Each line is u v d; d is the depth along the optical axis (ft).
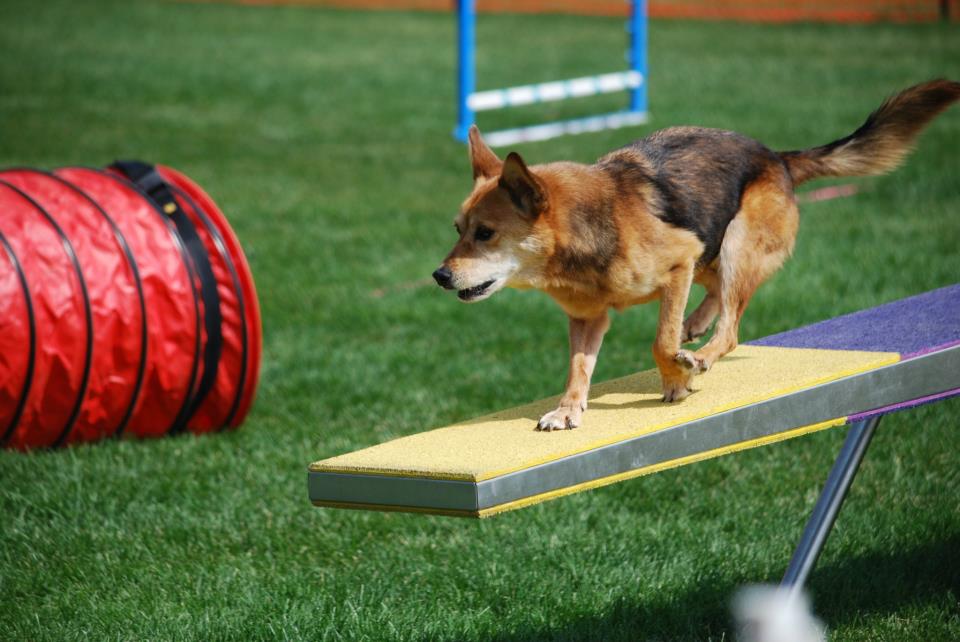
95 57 116.26
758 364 23.08
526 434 19.63
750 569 24.86
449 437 19.95
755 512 27.94
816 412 20.29
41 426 31.65
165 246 32.76
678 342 21.72
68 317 30.94
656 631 22.70
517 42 130.62
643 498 29.22
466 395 36.52
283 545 26.99
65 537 27.12
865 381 20.61
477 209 22.08
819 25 139.74
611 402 22.43
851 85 96.68
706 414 19.27
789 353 23.73
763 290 45.60
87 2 161.68
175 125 85.81
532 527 27.55
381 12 159.63
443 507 17.19
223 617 23.31
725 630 22.62
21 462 30.99
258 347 33.68
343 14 157.17
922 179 64.23
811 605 23.08
